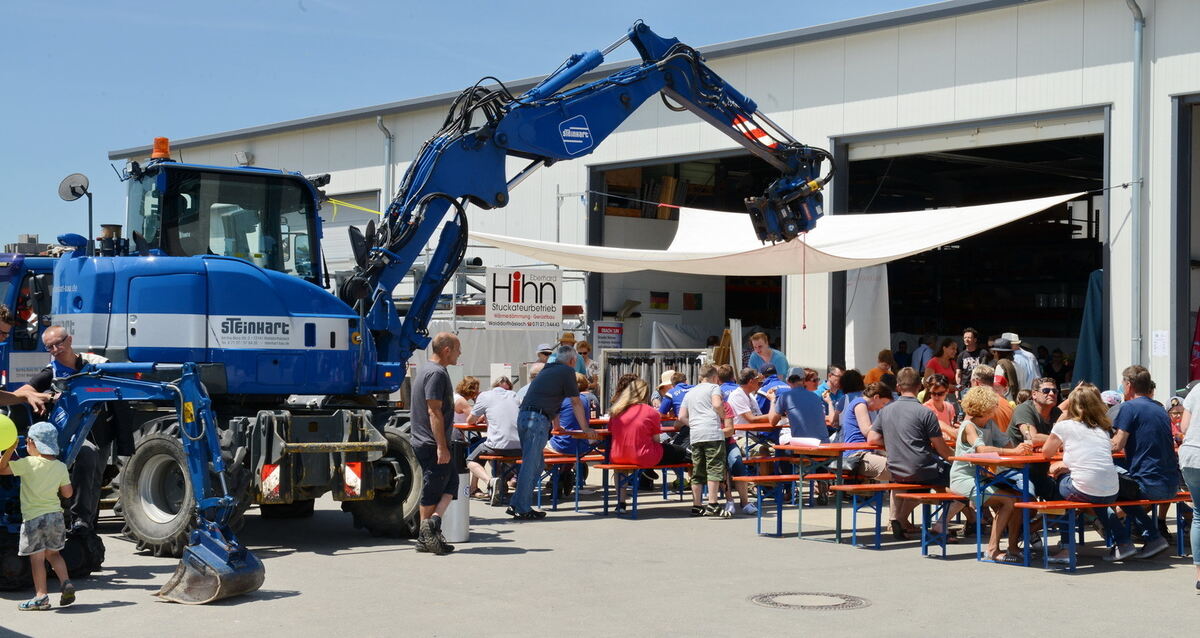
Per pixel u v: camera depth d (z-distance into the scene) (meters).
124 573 8.23
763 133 12.65
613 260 16.95
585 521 11.49
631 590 7.81
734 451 12.50
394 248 10.71
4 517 7.54
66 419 7.88
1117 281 15.75
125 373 8.51
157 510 9.12
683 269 17.28
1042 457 9.09
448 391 9.43
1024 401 10.63
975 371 10.21
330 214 26.28
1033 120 16.67
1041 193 25.67
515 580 8.15
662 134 21.09
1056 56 16.39
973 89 17.20
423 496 9.36
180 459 8.81
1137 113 15.55
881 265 18.45
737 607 7.26
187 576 7.29
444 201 11.02
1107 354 15.80
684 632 6.54
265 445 9.26
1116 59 15.84
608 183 23.50
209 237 10.04
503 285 17.52
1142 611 7.28
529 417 11.57
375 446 9.63
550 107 11.58
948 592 7.88
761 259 15.73
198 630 6.49
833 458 11.30
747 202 12.50
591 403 14.06
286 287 9.93
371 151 25.34
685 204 25.14
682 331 24.39
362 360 10.27
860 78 18.42
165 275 9.46
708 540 10.25
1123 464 10.26
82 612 6.94
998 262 26.56
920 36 17.78
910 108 17.84
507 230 23.70
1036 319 25.83
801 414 12.48
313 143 26.53
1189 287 15.30
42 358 11.98
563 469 13.66
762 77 19.58
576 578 8.24
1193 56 15.19
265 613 6.96
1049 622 6.92
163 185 9.80
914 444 10.11
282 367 9.81
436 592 7.68
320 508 12.42
